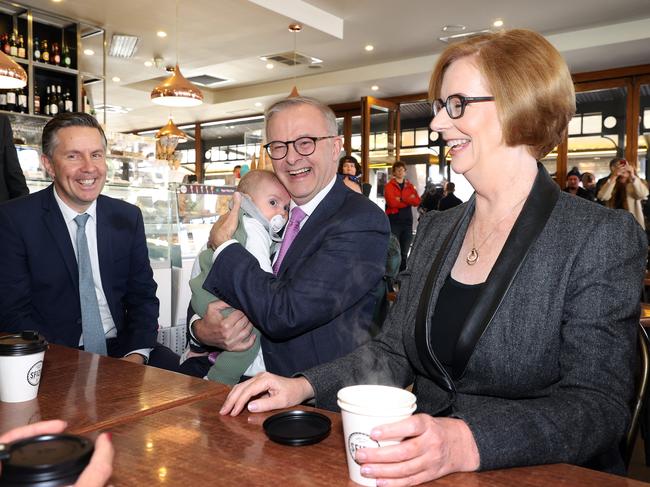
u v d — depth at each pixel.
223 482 0.71
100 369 1.23
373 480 0.70
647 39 6.39
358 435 0.70
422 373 1.17
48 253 1.95
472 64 1.07
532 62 1.02
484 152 1.08
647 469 2.25
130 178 3.12
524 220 1.04
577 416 0.84
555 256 1.00
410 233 7.52
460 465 0.75
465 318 1.08
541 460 0.79
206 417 0.95
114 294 2.10
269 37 6.36
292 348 1.56
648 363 1.13
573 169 7.67
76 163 1.92
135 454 0.79
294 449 0.82
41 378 1.16
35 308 1.97
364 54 7.81
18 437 0.62
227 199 3.59
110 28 6.02
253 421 0.94
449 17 6.35
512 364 1.01
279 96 9.50
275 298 1.46
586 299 0.95
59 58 5.82
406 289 1.30
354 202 1.64
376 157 9.59
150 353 2.16
